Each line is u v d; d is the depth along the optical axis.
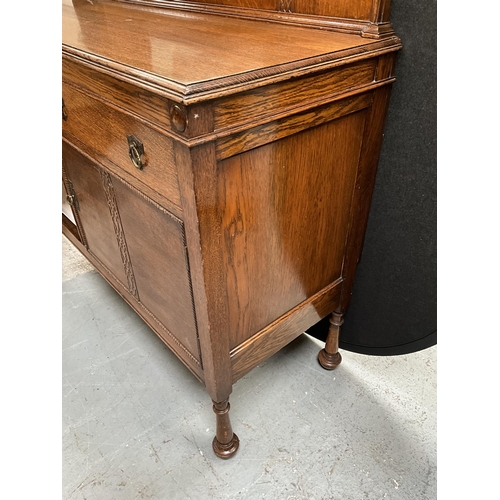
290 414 1.03
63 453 0.96
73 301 1.40
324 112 0.65
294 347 1.22
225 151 0.54
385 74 0.72
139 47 0.66
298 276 0.83
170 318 0.85
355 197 0.84
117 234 0.91
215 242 0.61
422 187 0.82
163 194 0.62
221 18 0.94
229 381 0.80
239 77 0.51
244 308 0.74
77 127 0.81
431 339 0.97
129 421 1.03
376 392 1.08
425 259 0.88
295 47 0.65
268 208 0.67
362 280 1.02
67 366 1.17
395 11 0.70
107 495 0.88
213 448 0.95
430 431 0.99
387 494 0.87
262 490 0.88
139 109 0.56
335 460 0.93
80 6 1.11
